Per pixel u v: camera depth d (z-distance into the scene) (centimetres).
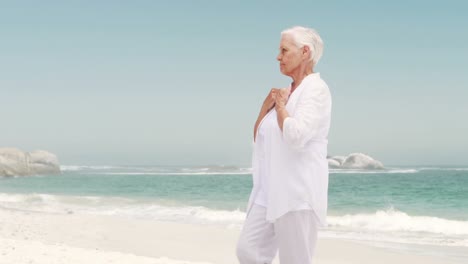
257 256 275
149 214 1608
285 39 271
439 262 866
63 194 2800
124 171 8006
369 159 8181
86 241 1016
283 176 257
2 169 4916
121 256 634
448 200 2534
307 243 259
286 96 258
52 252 622
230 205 2023
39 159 5275
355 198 2705
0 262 538
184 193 2894
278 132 260
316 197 257
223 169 8981
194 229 1188
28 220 1271
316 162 258
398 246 1027
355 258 895
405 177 5581
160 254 897
